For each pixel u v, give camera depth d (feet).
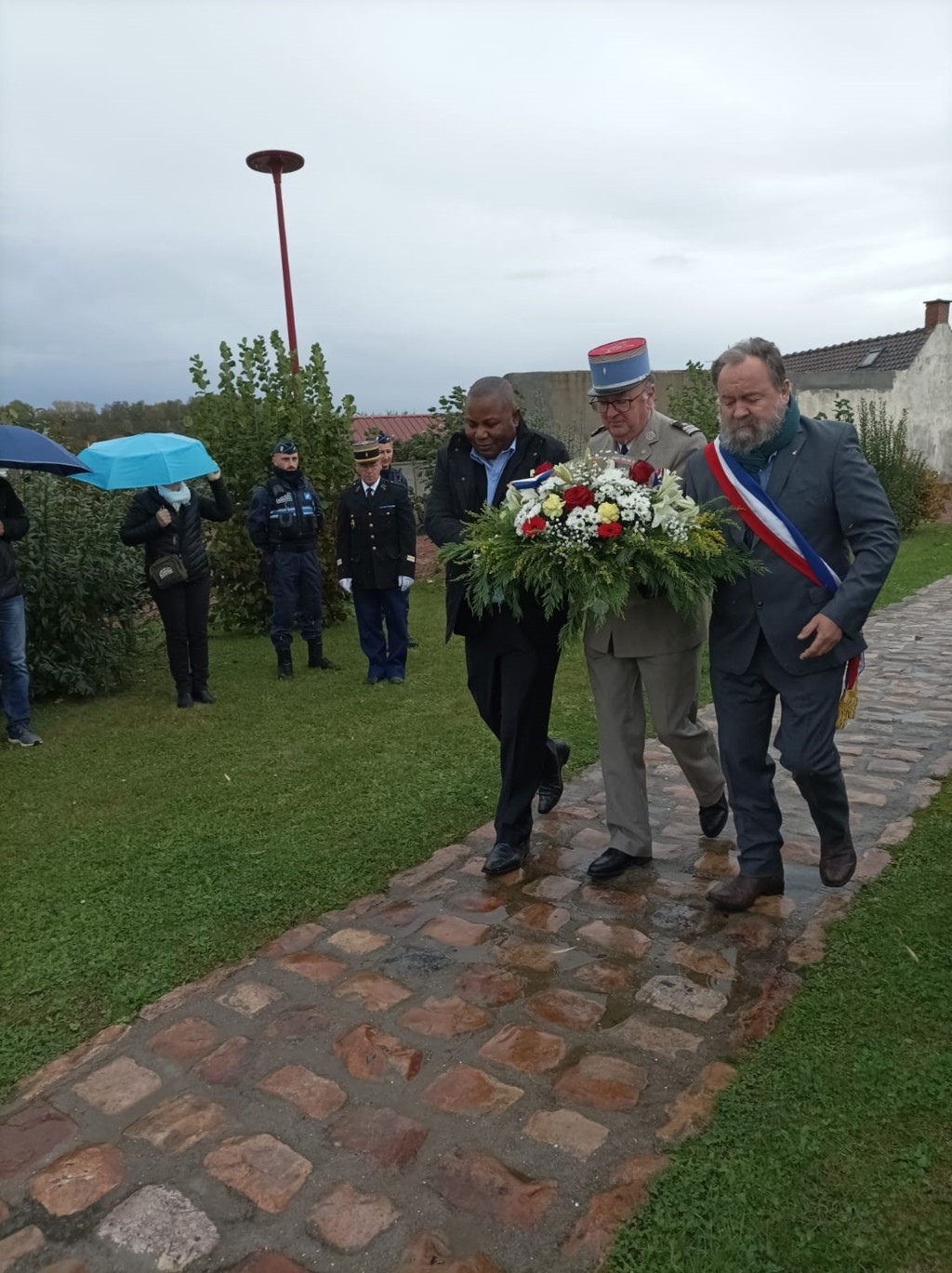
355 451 21.89
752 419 9.29
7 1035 8.92
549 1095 7.69
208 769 16.60
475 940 10.21
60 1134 7.56
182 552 20.90
